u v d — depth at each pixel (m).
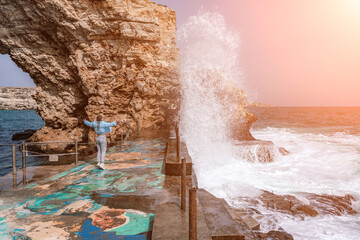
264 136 24.20
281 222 5.97
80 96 18.61
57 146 17.16
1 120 66.31
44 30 17.06
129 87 17.59
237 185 8.66
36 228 3.86
